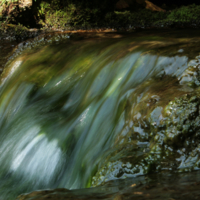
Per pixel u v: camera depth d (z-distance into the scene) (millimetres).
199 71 3145
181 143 2379
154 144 2539
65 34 7836
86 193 1817
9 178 3865
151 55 4051
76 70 5582
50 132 4090
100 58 5512
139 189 1666
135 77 4031
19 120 4871
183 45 4270
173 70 3547
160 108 2641
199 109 2416
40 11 9523
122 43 6121
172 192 1535
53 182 3510
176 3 14789
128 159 2461
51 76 5758
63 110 4766
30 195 1838
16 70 6230
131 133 2846
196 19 8820
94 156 3209
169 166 2303
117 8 11648
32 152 3984
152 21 9266
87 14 9398
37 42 7391
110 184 2162
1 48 7992
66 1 9516
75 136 3797
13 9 9133
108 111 3756
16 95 5645
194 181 1733
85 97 4699
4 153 4316
